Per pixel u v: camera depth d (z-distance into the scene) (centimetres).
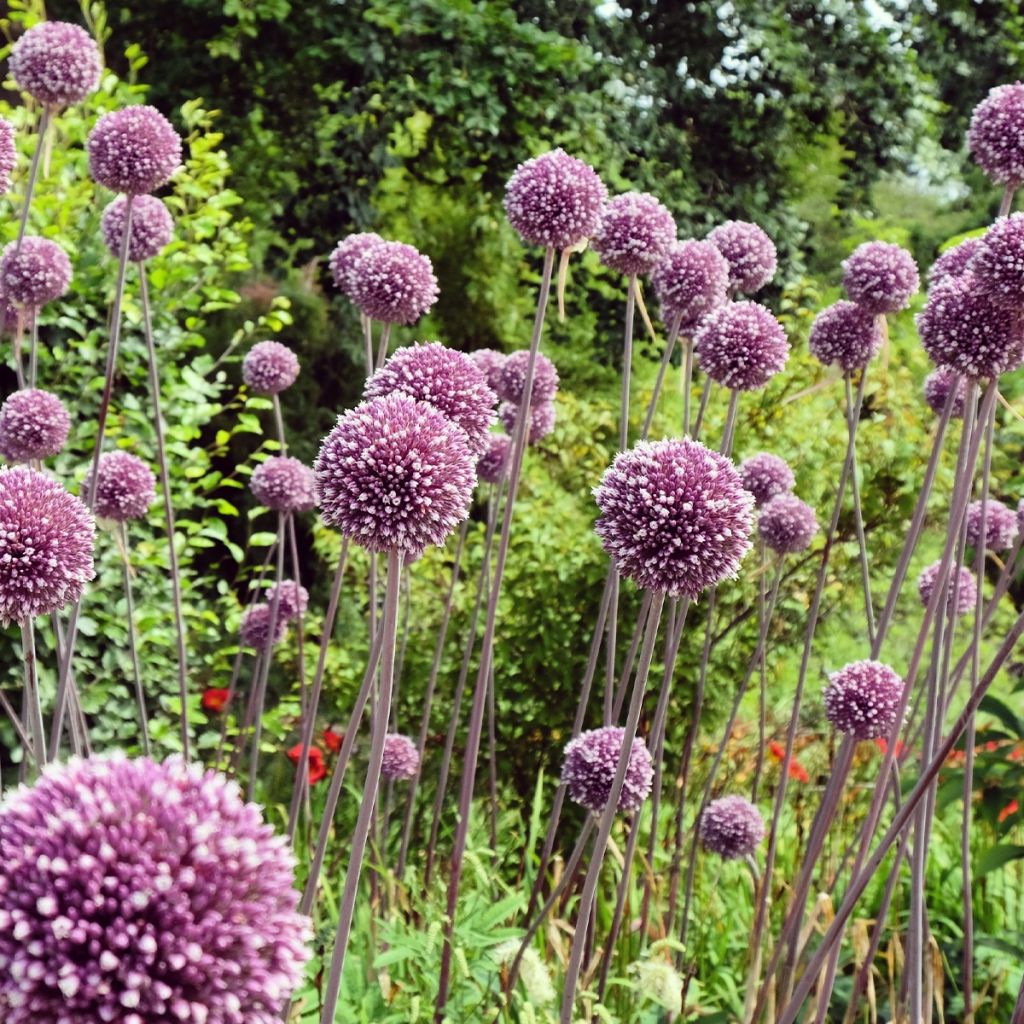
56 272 349
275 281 876
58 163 529
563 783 317
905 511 568
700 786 525
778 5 883
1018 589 609
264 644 421
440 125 864
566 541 556
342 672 592
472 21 769
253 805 129
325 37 809
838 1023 389
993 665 218
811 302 789
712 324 318
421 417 203
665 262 339
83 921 112
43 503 229
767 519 381
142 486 361
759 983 366
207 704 531
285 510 408
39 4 570
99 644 501
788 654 594
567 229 306
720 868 465
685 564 200
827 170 1070
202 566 807
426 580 574
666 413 653
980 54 950
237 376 830
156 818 120
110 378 334
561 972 333
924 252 1188
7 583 219
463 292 1034
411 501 192
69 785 123
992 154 306
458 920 311
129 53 628
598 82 840
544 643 542
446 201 1027
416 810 488
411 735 552
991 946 349
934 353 276
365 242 377
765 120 885
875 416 580
